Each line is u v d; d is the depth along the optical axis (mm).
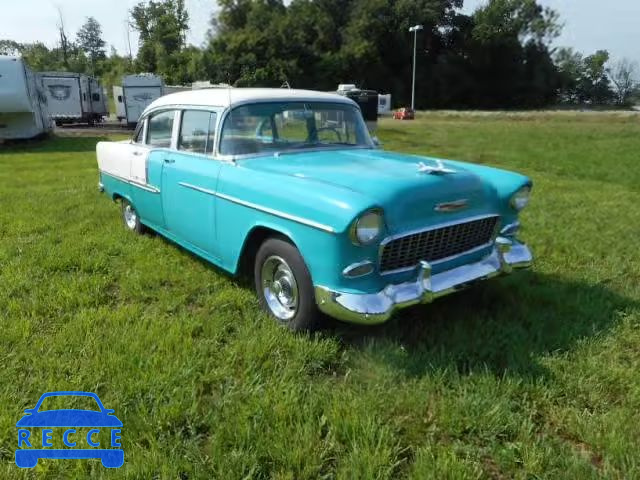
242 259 3932
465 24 70250
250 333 3473
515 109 67875
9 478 2256
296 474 2305
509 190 3820
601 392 2889
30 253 5090
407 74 68812
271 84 54844
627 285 4527
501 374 3074
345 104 4711
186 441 2477
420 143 18328
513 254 3875
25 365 3090
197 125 4355
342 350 3348
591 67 75688
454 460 2307
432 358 3170
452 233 3426
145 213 5355
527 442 2484
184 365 3053
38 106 17391
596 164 13391
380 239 3031
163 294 4160
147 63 52875
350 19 68312
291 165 3777
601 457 2438
